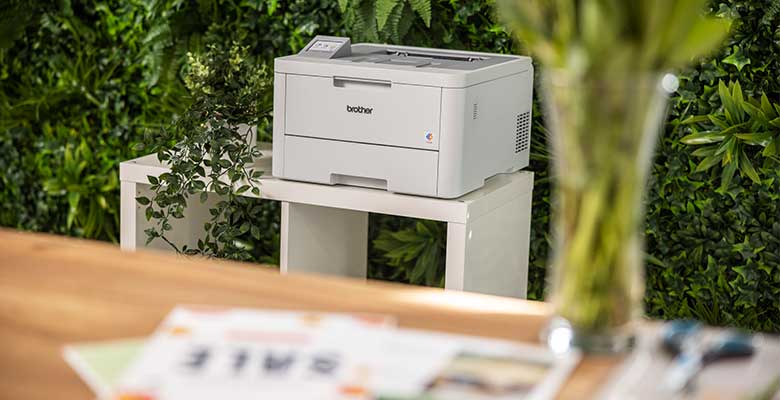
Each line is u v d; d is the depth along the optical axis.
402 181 2.88
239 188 3.07
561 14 1.00
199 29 3.71
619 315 1.08
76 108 4.01
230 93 3.17
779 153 3.14
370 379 1.00
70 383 1.02
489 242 3.03
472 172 2.90
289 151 3.01
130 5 3.84
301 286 1.29
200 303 1.22
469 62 3.03
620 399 0.98
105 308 1.20
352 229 3.44
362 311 1.20
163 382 1.00
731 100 3.16
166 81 3.72
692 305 3.40
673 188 3.32
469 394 0.97
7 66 4.07
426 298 1.26
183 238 3.41
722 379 1.03
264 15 3.66
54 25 3.95
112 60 3.92
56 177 4.09
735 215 3.27
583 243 1.06
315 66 2.91
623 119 1.02
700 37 1.00
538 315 1.21
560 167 1.07
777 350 1.10
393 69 2.82
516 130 3.16
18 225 4.20
